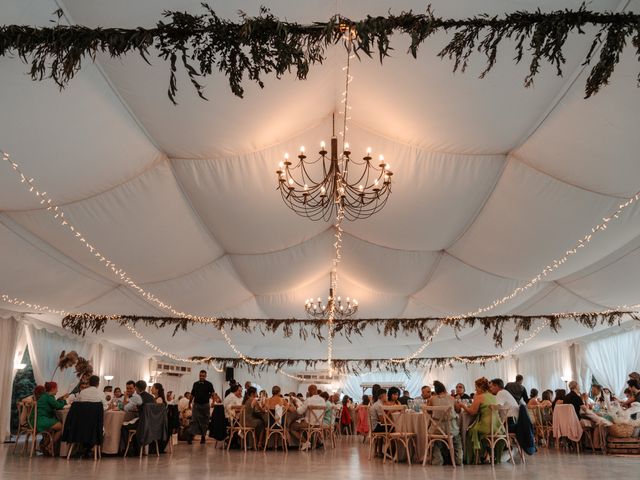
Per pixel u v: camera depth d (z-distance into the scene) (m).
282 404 9.86
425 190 8.11
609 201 7.42
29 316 11.90
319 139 7.55
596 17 3.59
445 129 6.82
